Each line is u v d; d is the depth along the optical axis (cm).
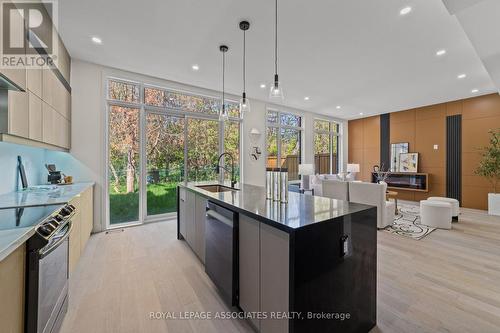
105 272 244
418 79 448
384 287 215
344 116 823
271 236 137
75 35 297
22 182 268
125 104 415
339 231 142
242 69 403
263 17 258
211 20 264
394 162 743
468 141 586
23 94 198
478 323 167
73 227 231
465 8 212
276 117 675
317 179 656
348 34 291
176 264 265
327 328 135
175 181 480
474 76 431
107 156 398
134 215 431
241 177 584
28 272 123
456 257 282
